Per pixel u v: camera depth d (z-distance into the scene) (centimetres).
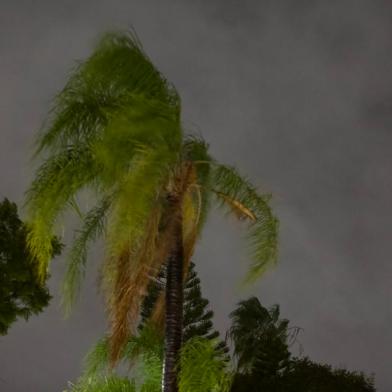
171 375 1393
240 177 1478
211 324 3322
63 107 1420
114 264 1363
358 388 3219
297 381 3144
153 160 1303
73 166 1407
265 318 3484
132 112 1320
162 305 1572
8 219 2394
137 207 1271
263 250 1457
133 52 1416
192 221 1476
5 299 2389
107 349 1496
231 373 1399
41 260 1446
